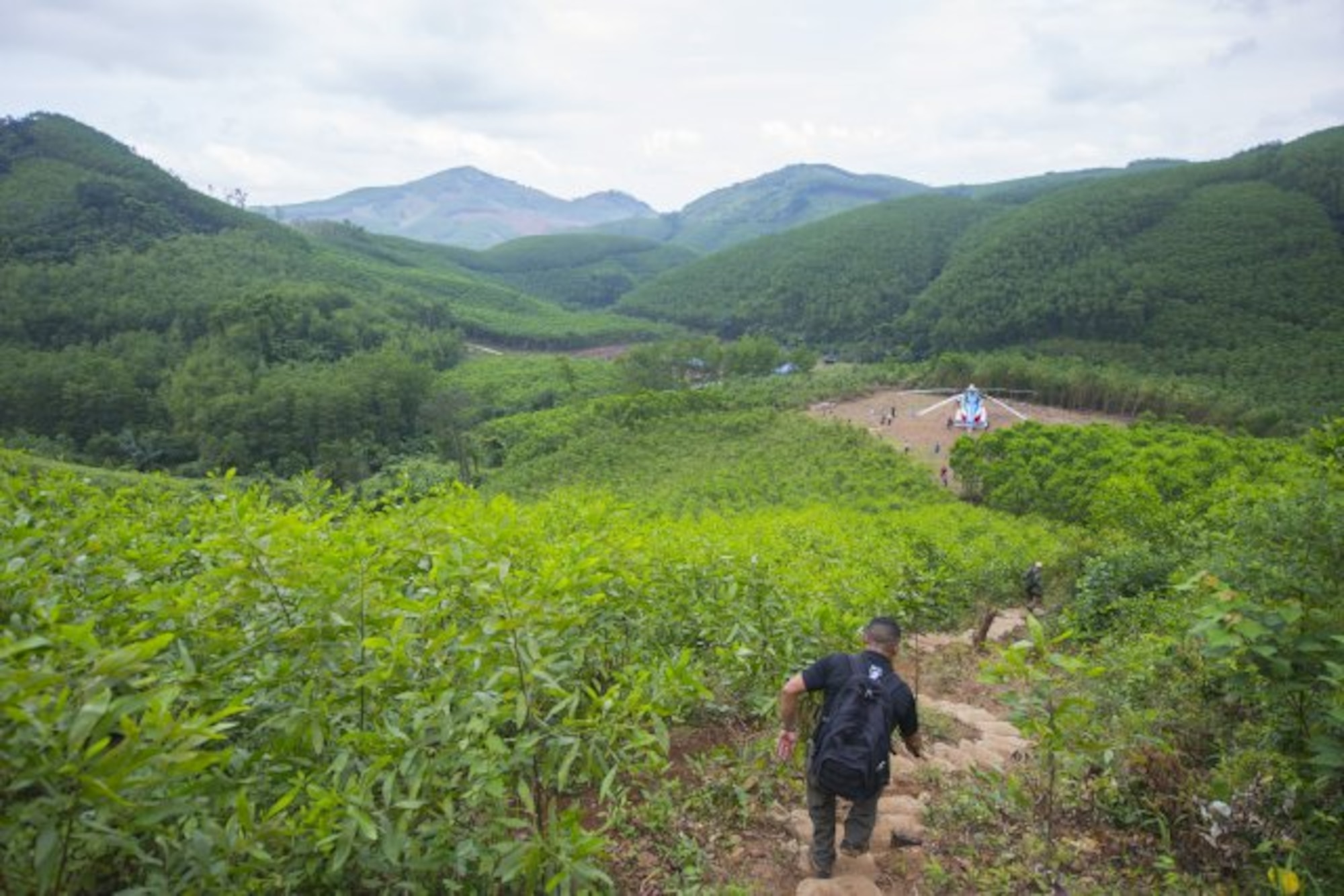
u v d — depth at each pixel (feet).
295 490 18.74
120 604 11.87
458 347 463.01
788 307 652.48
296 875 9.09
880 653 12.67
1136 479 69.51
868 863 12.74
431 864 9.29
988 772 16.49
